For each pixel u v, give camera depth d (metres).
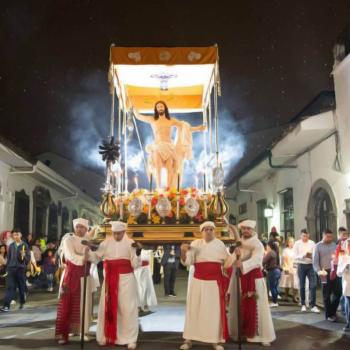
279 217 19.30
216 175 8.78
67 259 7.79
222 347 7.04
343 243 8.77
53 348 7.16
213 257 7.32
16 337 7.97
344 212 13.18
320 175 14.91
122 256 7.54
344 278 8.48
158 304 11.89
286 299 12.60
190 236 8.38
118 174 9.24
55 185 23.77
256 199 22.95
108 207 8.64
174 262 13.55
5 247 14.14
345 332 8.37
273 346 7.33
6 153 15.91
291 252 12.50
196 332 7.14
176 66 10.25
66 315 7.54
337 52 13.57
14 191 18.81
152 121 10.79
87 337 7.69
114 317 7.32
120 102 10.71
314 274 10.94
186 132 10.73
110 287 7.43
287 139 15.15
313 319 9.71
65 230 28.44
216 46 9.29
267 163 18.47
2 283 15.91
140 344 7.45
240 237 8.10
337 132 13.51
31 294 14.23
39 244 17.12
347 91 12.72
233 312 7.80
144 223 8.52
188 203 8.39
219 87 9.37
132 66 10.21
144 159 11.34
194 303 7.24
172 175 10.45
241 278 7.70
